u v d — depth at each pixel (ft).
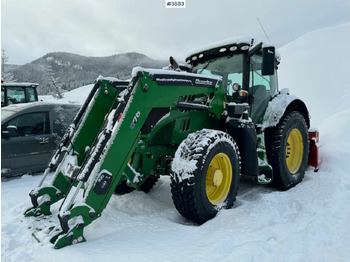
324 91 29.17
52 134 16.89
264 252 6.60
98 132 9.95
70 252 6.59
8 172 15.20
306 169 14.24
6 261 6.34
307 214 8.90
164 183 13.82
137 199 10.68
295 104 13.75
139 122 8.40
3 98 29.89
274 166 12.05
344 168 13.61
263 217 8.80
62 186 9.38
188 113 10.91
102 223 8.31
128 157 8.23
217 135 9.35
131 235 7.66
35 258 6.50
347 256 6.57
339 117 18.33
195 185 8.49
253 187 12.92
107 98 10.50
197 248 6.87
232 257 6.34
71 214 7.09
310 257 6.51
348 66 32.71
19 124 16.06
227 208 9.71
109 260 6.29
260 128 11.94
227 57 12.57
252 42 11.82
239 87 11.23
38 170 16.33
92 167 7.64
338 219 8.65
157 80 8.63
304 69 35.40
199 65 13.47
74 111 18.39
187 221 9.39
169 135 10.58
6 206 10.50
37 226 8.04
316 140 14.29
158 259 6.36
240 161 10.43
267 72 10.50
